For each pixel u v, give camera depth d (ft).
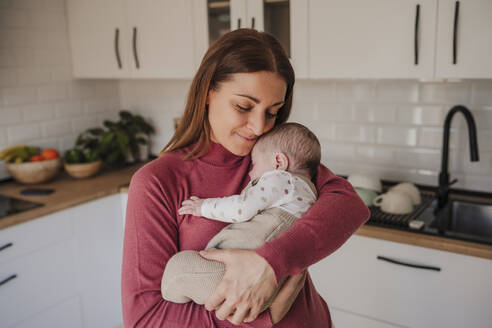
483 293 5.50
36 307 7.18
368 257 6.23
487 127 7.05
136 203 3.08
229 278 2.72
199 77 3.19
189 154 3.34
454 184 7.48
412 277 5.97
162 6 8.30
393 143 7.86
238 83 2.99
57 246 7.39
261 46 3.00
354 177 7.24
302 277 3.08
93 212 7.90
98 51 9.27
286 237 2.80
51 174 8.48
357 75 6.78
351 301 6.52
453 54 6.02
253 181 3.43
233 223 3.28
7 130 8.71
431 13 6.10
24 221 6.80
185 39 8.20
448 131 6.68
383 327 6.34
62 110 9.64
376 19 6.48
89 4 9.16
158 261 3.05
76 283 7.79
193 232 3.21
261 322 2.91
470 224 6.98
